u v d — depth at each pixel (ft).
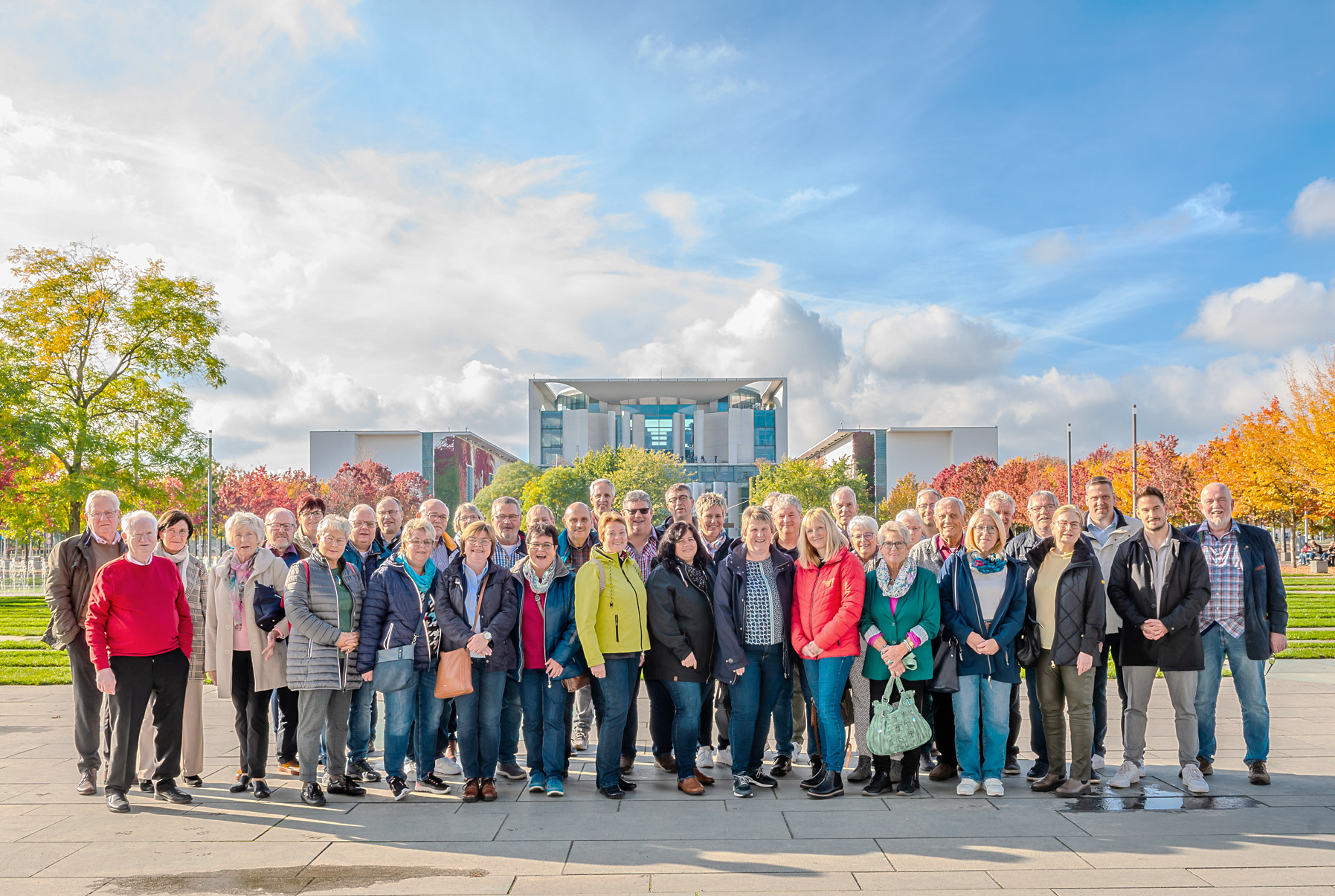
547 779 19.94
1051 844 15.88
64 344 80.12
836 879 14.17
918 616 19.70
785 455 405.18
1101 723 21.71
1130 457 149.07
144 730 20.56
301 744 18.93
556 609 20.03
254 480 198.18
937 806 18.48
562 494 246.47
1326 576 115.03
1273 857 15.07
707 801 19.04
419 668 19.65
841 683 19.54
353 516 21.43
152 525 19.31
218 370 86.22
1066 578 19.47
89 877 14.44
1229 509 20.86
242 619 20.40
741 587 19.84
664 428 443.73
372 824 17.38
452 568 19.67
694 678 19.60
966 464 242.58
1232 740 24.44
